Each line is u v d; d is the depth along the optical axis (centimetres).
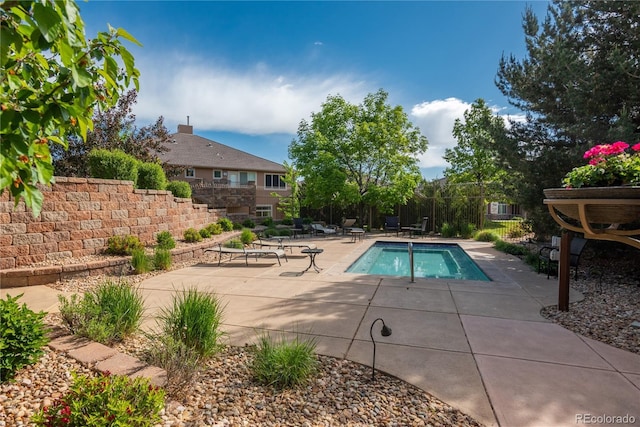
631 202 317
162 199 938
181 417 226
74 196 680
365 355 328
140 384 207
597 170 361
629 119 661
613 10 711
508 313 455
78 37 138
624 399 255
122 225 791
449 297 532
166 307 471
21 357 265
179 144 2503
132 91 1286
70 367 281
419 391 266
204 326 317
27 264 602
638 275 682
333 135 1720
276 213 2712
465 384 276
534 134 911
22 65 146
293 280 655
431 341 362
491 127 947
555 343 358
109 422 177
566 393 263
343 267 796
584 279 656
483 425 226
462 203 1537
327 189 1598
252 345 350
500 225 1647
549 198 405
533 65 880
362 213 1755
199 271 739
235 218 1670
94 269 643
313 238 1430
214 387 267
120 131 1291
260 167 2589
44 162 151
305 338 369
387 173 1678
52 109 137
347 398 256
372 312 459
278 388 268
